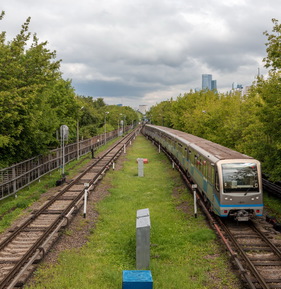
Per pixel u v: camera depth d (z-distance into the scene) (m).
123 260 11.83
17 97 17.94
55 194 21.11
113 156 39.25
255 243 12.64
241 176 14.85
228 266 10.95
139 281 8.97
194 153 21.83
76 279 10.09
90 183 22.81
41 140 25.11
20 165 22.27
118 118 95.88
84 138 53.22
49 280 10.09
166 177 27.44
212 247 12.60
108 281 10.11
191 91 56.47
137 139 78.00
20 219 16.11
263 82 16.52
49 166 28.56
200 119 39.34
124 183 24.86
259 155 17.75
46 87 24.78
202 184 18.69
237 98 35.25
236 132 26.25
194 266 11.15
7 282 9.79
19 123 20.62
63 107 33.97
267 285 9.48
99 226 15.34
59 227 13.77
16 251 12.13
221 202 14.67
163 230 14.50
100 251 12.52
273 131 16.55
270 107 16.00
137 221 11.87
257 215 14.84
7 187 20.27
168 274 10.48
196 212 16.31
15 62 19.55
